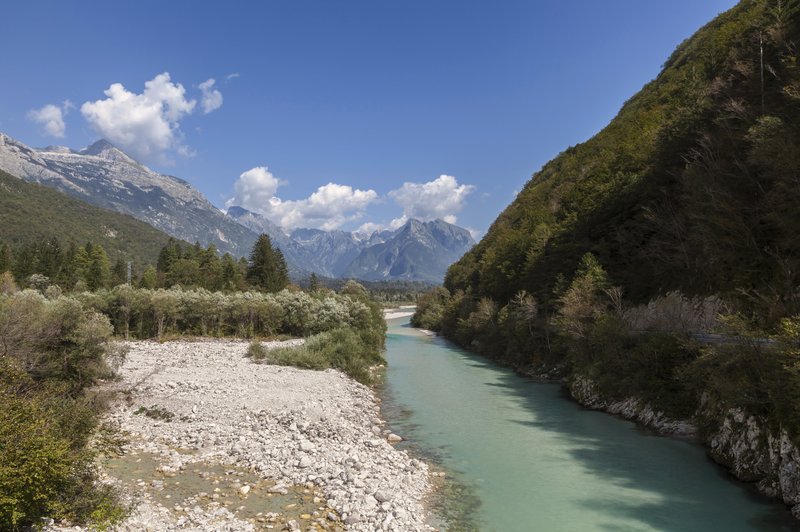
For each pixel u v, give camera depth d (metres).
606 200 58.94
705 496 17.48
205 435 22.70
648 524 15.21
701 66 75.44
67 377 26.53
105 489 13.81
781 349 17.56
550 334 50.88
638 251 48.41
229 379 35.19
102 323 29.14
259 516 14.52
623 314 38.94
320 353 45.16
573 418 29.94
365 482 17.52
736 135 35.00
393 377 46.81
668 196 45.81
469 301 88.50
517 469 20.47
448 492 17.86
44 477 11.49
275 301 77.06
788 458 16.73
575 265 58.91
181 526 13.39
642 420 28.48
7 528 11.02
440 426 27.88
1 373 15.38
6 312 25.62
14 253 138.50
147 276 110.50
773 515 15.86
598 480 19.16
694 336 30.91
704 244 34.28
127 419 25.02
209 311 70.00
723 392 20.23
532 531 14.68
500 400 35.66
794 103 29.77
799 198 24.94
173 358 45.41
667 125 51.78
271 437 22.72
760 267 28.84
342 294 100.12
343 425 25.53
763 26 45.22
